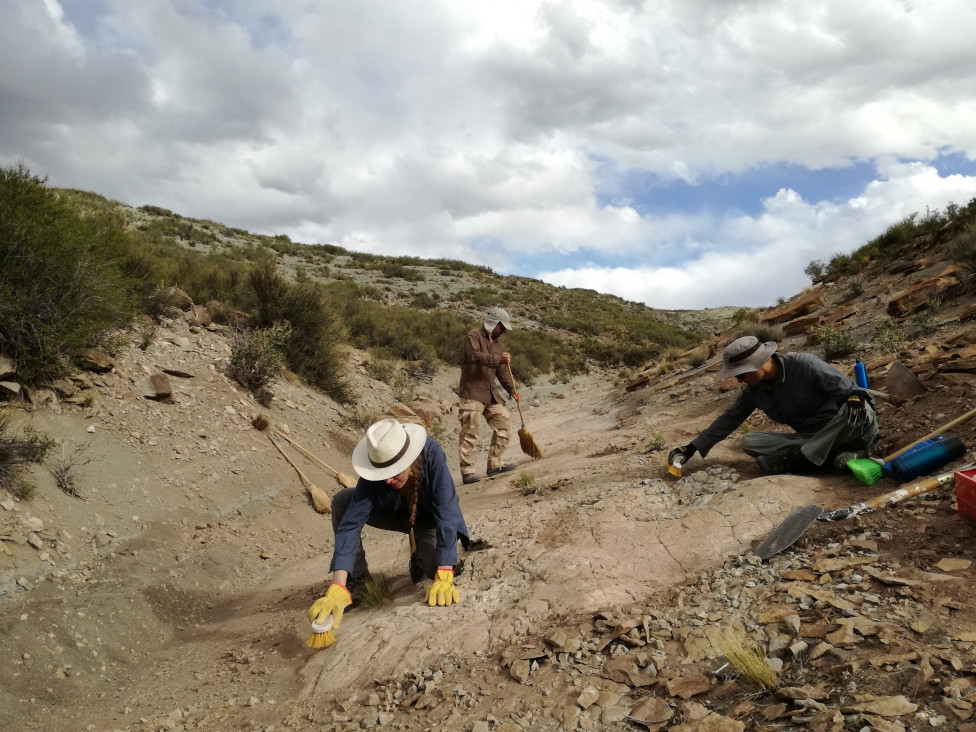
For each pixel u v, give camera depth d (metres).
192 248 30.47
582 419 11.22
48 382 6.47
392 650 3.31
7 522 4.84
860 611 2.71
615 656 2.87
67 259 6.57
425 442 3.75
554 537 4.28
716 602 3.11
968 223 10.93
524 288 43.69
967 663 2.26
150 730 3.18
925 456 3.91
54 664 3.96
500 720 2.61
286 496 7.27
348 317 16.55
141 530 5.66
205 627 4.69
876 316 9.67
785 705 2.30
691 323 47.19
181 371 8.22
